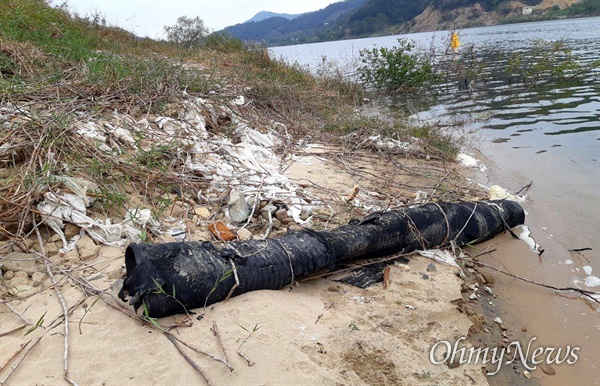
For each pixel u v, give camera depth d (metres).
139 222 4.41
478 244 5.29
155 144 5.70
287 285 4.04
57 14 10.62
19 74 6.37
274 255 3.91
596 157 7.67
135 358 3.00
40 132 4.88
